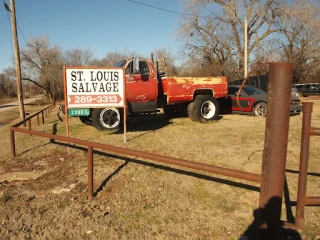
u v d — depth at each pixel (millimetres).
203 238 2861
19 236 3002
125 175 4527
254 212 3318
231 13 30172
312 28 29734
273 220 2318
